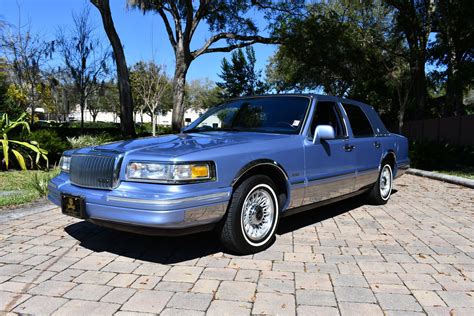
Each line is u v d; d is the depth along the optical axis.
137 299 3.10
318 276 3.58
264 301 3.08
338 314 2.91
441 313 2.95
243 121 5.18
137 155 3.65
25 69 20.50
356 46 20.48
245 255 4.08
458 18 16.81
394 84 20.00
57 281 3.42
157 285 3.36
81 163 3.96
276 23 21.83
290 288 3.32
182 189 3.46
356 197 6.99
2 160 9.98
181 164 3.49
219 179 3.70
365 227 5.22
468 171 12.00
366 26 20.48
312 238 4.70
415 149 12.65
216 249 4.24
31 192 7.19
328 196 5.09
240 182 3.94
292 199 4.47
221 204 3.71
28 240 4.50
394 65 20.52
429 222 5.53
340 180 5.23
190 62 21.62
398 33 19.86
